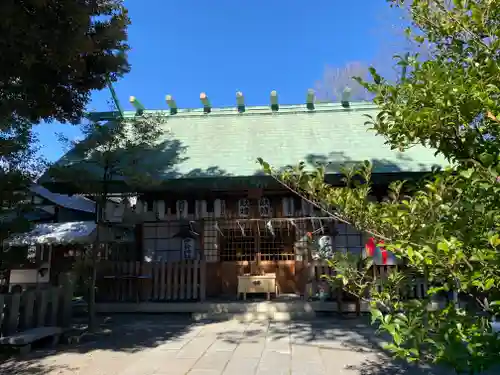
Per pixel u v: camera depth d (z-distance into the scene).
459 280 2.41
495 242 2.15
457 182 2.65
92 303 7.39
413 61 3.03
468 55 3.06
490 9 2.75
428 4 3.21
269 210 9.38
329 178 8.73
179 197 9.22
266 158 9.48
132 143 7.96
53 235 9.92
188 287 9.23
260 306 8.68
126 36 7.04
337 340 6.38
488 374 4.32
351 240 9.87
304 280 9.61
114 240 9.88
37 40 5.42
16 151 7.27
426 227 2.51
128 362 5.31
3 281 10.66
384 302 3.21
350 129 10.98
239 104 12.41
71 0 5.49
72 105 7.75
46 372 4.90
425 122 2.74
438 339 2.46
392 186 3.54
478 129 2.72
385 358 5.29
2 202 6.95
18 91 6.53
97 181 7.61
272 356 5.47
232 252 10.60
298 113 12.15
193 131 11.45
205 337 6.77
